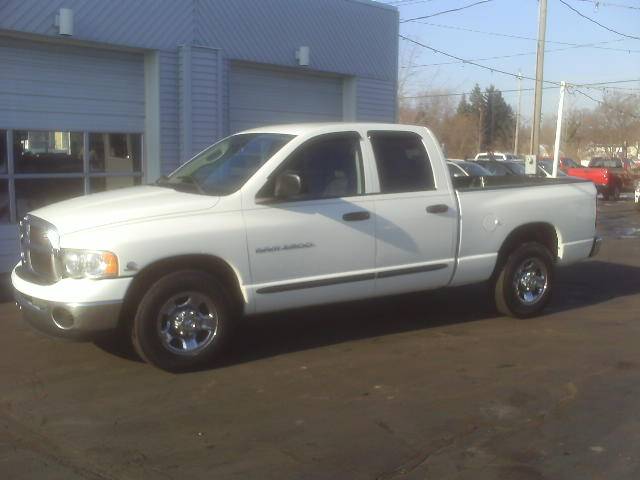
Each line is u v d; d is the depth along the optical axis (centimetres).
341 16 1509
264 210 654
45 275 628
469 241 776
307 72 1502
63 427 523
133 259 597
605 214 2403
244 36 1343
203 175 704
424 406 566
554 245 863
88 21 1123
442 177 760
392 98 1648
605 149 5791
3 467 460
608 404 573
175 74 1257
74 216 613
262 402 573
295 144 678
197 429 520
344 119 1591
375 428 523
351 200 698
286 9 1405
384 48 1612
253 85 1423
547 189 848
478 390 604
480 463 468
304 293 679
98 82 1199
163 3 1217
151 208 620
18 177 1122
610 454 482
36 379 623
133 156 1262
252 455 479
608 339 763
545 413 554
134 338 620
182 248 615
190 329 635
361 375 639
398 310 876
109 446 492
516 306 829
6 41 1091
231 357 685
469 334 777
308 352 705
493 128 6675
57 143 1163
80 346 711
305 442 498
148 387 604
